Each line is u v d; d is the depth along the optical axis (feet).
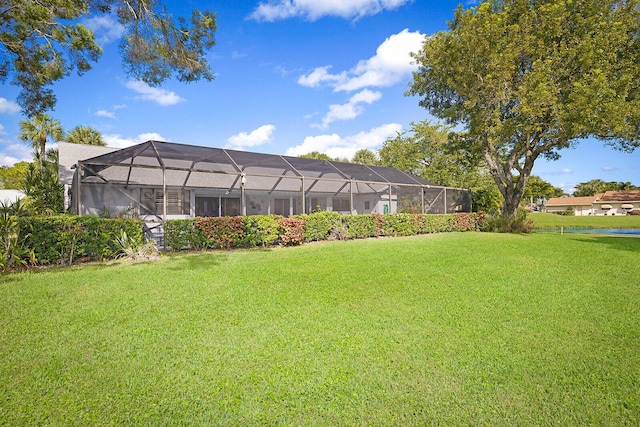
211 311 15.25
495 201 80.84
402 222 53.98
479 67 53.11
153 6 29.27
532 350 11.25
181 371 9.86
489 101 53.72
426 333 12.70
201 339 12.16
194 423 7.60
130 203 52.54
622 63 48.85
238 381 9.30
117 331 12.91
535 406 8.21
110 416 7.83
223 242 35.83
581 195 233.96
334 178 55.98
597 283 20.93
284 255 31.68
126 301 16.76
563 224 96.27
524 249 36.58
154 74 31.58
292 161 57.36
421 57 60.80
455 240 45.68
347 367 10.05
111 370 9.93
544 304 16.49
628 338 12.30
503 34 53.21
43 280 21.02
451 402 8.36
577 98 45.50
